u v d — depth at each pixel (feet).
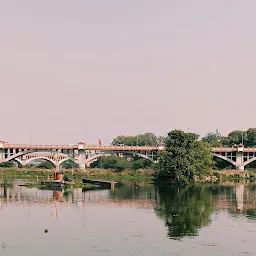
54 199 272.31
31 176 490.49
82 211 223.10
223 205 250.78
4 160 561.84
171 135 417.08
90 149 571.28
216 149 566.36
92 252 142.92
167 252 143.74
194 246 151.64
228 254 142.61
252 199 280.51
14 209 226.38
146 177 510.99
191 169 402.72
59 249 146.20
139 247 149.48
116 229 178.09
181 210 230.48
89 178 467.93
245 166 622.95
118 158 615.16
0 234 166.61
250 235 168.66
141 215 213.05
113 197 288.30
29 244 152.25
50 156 637.71
